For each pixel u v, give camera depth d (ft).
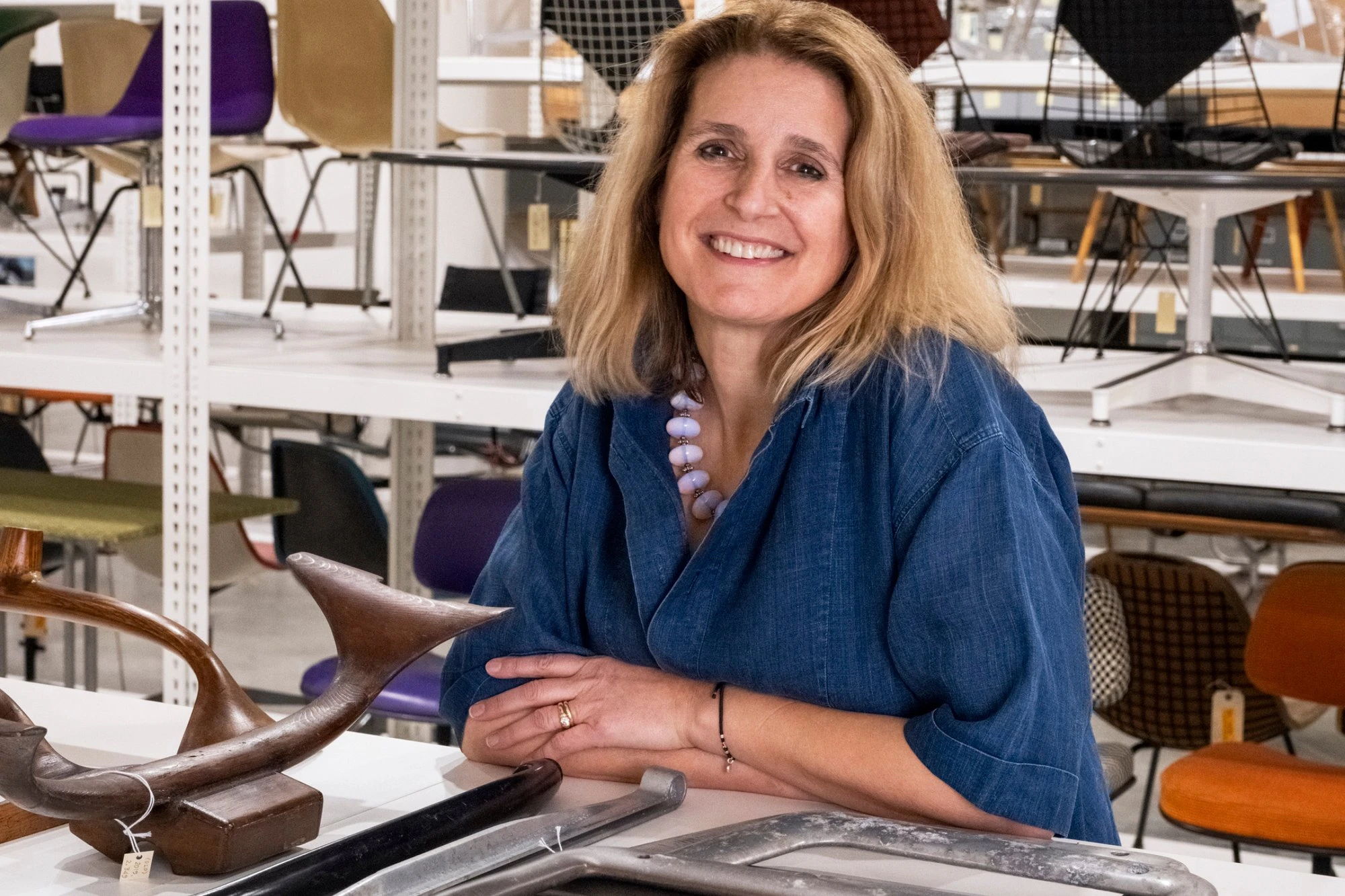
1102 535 15.57
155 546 11.77
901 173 4.13
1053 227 20.51
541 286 17.65
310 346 11.70
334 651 16.15
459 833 3.39
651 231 4.51
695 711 4.08
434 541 9.14
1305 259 19.13
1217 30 9.56
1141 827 9.66
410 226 12.23
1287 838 7.20
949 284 4.16
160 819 3.20
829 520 4.02
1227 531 9.39
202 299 9.98
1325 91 14.89
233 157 14.90
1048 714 3.70
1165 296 9.80
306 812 3.34
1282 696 8.05
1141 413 9.02
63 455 22.11
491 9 20.17
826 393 4.06
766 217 4.10
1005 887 3.22
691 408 4.46
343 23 13.30
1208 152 9.40
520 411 9.39
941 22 10.43
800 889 2.91
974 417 3.92
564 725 4.19
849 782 3.84
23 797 2.85
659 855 3.07
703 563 4.16
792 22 4.22
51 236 23.08
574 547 4.50
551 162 9.37
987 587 3.75
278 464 11.04
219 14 13.15
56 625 16.08
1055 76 12.17
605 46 10.66
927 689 3.92
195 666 3.62
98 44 16.08
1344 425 8.23
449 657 4.64
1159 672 9.32
